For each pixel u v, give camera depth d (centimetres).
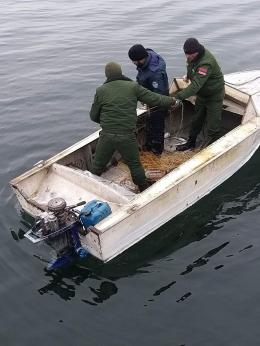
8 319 423
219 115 586
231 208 544
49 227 436
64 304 434
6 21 1232
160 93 545
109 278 462
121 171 589
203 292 442
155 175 562
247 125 599
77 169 548
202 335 400
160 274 465
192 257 483
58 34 1112
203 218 532
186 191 527
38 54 1007
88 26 1147
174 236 510
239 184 582
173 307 427
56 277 464
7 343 401
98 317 420
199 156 545
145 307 429
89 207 461
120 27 1123
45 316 423
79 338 401
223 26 1089
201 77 542
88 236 454
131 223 474
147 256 486
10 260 485
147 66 537
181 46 996
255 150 620
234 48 977
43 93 845
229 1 1265
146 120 606
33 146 696
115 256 481
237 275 457
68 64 951
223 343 392
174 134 671
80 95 833
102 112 500
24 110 795
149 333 403
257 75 695
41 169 529
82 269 473
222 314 418
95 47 1019
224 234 509
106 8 1278
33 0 1434
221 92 570
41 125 750
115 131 494
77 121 756
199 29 1078
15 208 559
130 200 484
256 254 480
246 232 509
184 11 1202
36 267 475
